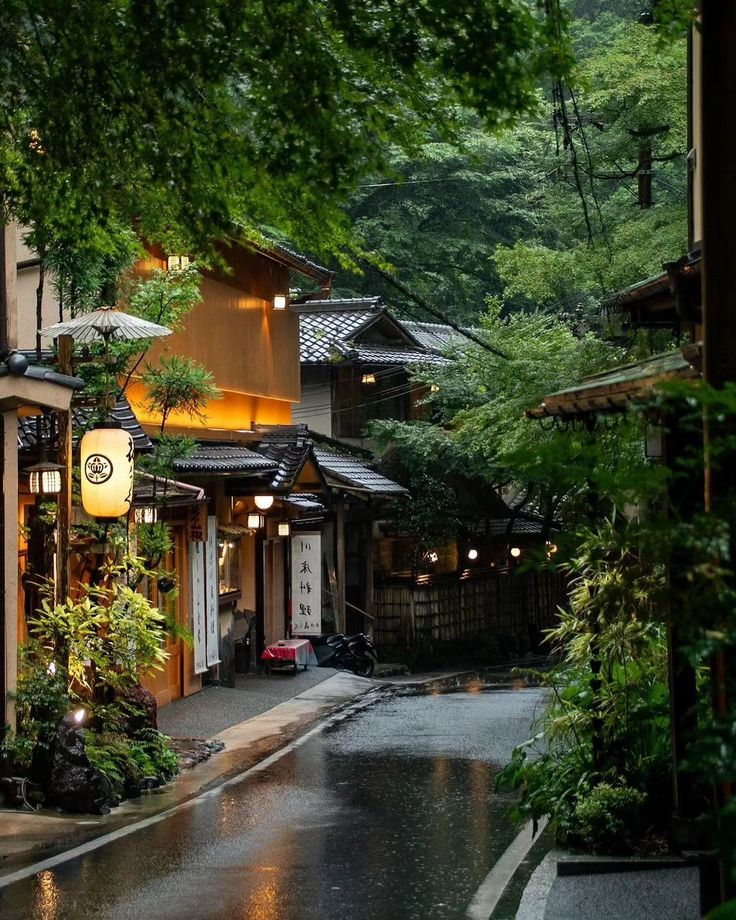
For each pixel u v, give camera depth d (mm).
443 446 36281
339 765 17203
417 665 35625
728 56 6043
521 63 8156
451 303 41562
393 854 11766
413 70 8250
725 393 4484
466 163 39750
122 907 9945
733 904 3463
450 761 17266
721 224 6035
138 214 10000
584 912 9188
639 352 21406
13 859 11734
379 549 37312
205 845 12242
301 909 9867
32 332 20359
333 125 8445
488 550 40656
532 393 26703
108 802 14133
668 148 26562
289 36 8242
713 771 4488
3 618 14320
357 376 38031
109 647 15883
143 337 16703
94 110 9008
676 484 8594
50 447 15945
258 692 25688
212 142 8836
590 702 11633
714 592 4637
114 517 15820
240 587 28891
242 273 28766
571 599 11547
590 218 27891
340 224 9242
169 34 8336
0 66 9195
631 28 25188
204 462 23656
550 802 11312
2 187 10070
